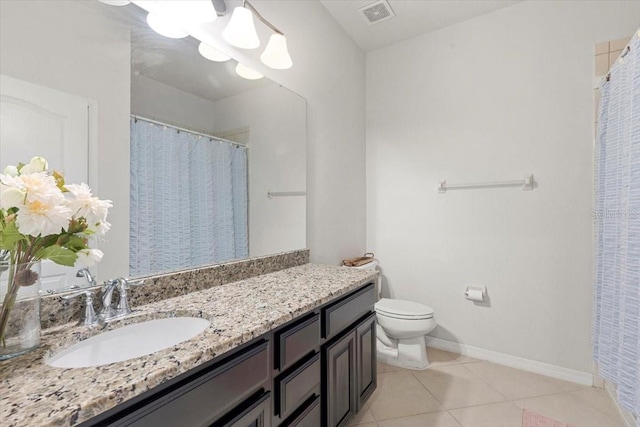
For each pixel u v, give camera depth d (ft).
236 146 5.27
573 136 6.73
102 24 3.57
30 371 2.19
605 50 6.40
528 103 7.20
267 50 5.20
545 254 7.03
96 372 2.18
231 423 2.77
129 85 3.82
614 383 5.16
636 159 4.36
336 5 7.38
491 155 7.63
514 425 5.30
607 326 5.37
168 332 3.45
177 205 4.36
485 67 7.71
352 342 4.96
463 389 6.41
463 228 8.00
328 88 7.66
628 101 4.63
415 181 8.68
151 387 2.13
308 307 3.82
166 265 4.17
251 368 3.05
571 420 5.42
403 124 8.87
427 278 8.50
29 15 2.99
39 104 3.04
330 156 7.74
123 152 3.75
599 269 5.88
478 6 7.43
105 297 3.23
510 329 7.42
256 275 5.49
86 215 2.61
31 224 2.17
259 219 5.68
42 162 2.48
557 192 6.89
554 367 6.93
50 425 1.65
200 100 4.71
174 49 4.35
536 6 7.11
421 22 8.04
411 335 7.19
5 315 2.34
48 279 3.05
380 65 9.23
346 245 8.36
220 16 4.93
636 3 6.16
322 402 4.22
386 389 6.43
